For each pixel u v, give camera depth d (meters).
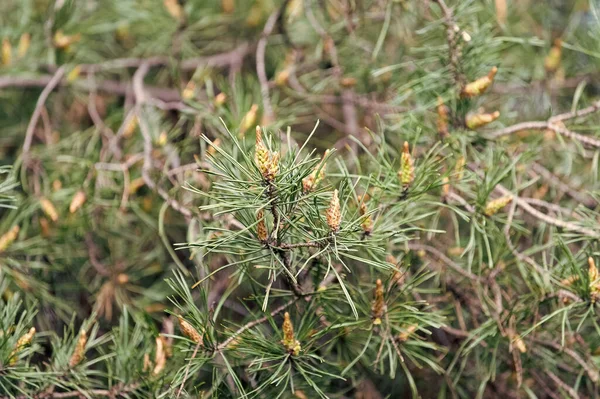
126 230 1.34
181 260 1.39
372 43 1.39
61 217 1.29
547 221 1.15
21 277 1.25
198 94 1.37
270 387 1.12
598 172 1.28
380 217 1.09
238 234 1.02
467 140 1.18
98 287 1.33
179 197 1.21
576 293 1.10
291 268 1.06
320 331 1.07
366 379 1.28
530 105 1.37
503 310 1.16
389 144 1.29
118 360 1.14
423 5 1.26
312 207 1.03
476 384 1.27
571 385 1.25
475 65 1.20
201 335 1.07
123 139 1.37
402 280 1.14
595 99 1.28
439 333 1.27
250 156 1.02
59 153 1.37
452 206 1.12
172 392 1.07
